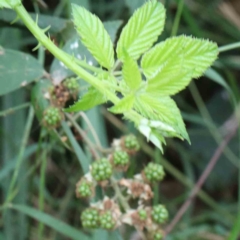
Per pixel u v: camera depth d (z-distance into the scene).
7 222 0.62
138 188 0.47
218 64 0.63
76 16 0.37
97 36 0.37
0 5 0.37
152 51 0.36
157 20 0.37
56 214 0.68
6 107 0.63
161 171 0.48
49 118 0.47
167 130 0.36
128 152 0.48
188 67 0.36
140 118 0.36
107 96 0.36
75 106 0.36
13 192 0.59
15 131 0.63
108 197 0.48
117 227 0.47
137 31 0.37
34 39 0.63
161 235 0.47
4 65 0.46
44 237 0.67
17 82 0.46
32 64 0.46
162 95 0.35
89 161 0.50
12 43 0.61
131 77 0.35
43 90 0.47
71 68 0.37
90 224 0.46
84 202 0.68
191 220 0.69
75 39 0.47
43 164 0.55
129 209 0.47
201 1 0.71
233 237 0.52
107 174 0.46
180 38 0.36
